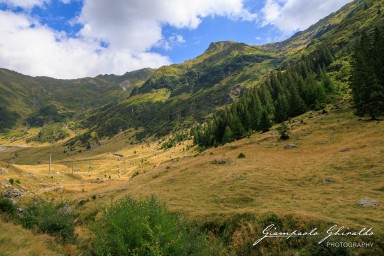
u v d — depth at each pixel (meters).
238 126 102.31
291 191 29.48
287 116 105.69
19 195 68.44
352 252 14.62
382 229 16.31
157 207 12.77
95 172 183.62
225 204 28.52
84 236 22.17
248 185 33.88
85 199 50.75
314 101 106.12
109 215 12.19
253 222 21.14
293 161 44.50
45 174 115.06
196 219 24.64
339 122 70.56
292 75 166.50
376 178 28.50
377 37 83.06
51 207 21.48
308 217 19.28
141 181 55.75
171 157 175.75
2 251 13.08
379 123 58.34
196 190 36.75
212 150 78.06
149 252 10.20
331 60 181.50
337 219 18.72
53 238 17.81
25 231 17.75
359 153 39.69
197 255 11.62
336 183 29.45
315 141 58.81
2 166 93.19
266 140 72.19
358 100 70.19
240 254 18.48
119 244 10.46
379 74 73.56
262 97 144.88
